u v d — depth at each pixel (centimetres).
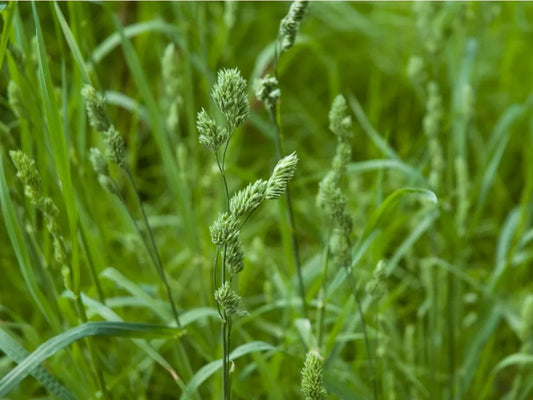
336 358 89
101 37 156
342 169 75
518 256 103
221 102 60
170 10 140
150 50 145
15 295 111
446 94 151
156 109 87
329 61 121
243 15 168
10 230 72
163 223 124
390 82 178
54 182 82
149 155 161
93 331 69
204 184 111
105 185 74
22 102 77
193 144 101
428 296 97
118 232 113
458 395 93
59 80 132
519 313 97
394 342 99
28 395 88
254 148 167
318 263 94
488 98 165
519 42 152
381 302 96
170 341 82
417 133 165
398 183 120
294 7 69
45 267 80
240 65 174
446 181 103
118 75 142
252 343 74
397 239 131
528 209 109
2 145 81
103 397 75
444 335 96
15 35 78
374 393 77
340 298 97
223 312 63
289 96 174
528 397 102
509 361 88
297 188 149
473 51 104
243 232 129
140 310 103
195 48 111
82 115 83
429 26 97
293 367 91
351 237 100
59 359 81
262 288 125
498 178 138
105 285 88
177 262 117
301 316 90
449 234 94
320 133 159
